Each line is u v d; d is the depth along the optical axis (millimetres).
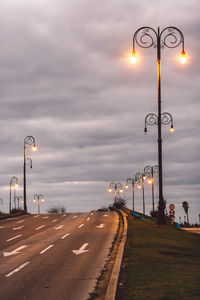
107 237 25141
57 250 19797
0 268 15227
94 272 14328
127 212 51031
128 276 12719
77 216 47844
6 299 10789
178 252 18172
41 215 53125
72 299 10805
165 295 10148
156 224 33188
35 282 12781
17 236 26719
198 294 10250
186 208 151875
